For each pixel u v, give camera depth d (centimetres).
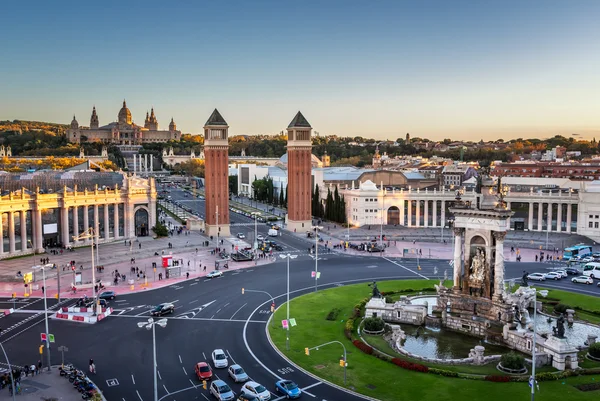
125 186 18750
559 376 7344
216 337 9100
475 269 9919
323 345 7906
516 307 9588
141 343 8806
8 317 10219
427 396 6800
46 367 7738
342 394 6875
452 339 9144
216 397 6756
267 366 7831
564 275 13662
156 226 19550
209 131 19912
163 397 6800
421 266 15162
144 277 13300
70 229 17150
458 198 10219
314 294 11956
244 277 13725
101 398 6662
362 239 19650
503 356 7731
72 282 12769
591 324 9800
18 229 15712
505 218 9419
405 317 9994
